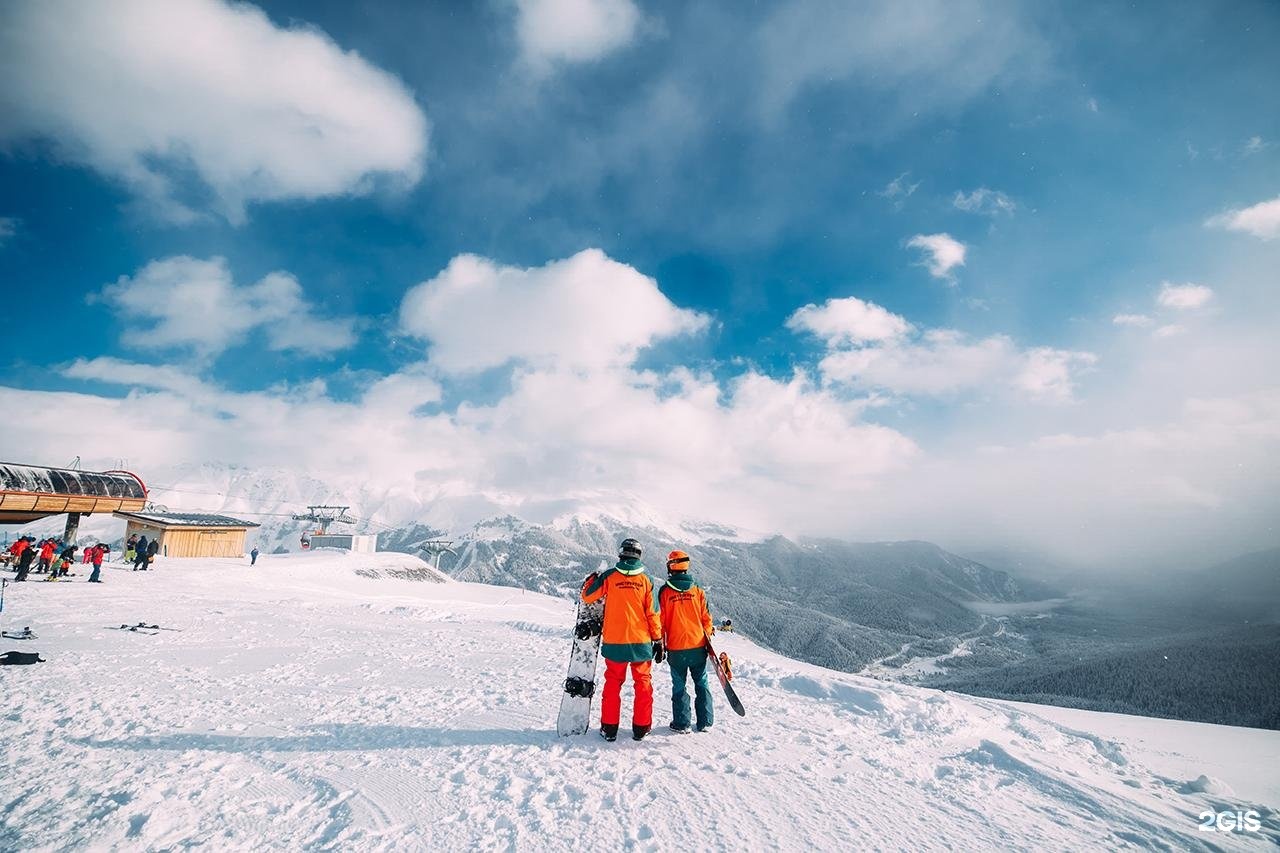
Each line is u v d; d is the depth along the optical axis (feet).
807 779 14.65
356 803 13.23
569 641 41.06
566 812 12.58
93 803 13.44
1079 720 25.94
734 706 18.17
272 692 24.52
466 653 35.37
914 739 18.72
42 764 15.98
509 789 13.67
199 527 167.53
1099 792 13.85
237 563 167.84
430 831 11.83
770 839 11.36
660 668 32.04
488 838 11.46
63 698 23.00
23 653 30.60
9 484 118.32
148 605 59.16
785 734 18.71
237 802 13.51
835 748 17.37
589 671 18.48
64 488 127.95
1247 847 11.15
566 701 18.25
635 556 18.45
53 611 50.34
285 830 12.08
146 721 20.07
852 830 11.82
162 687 25.23
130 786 14.23
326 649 36.24
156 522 160.15
